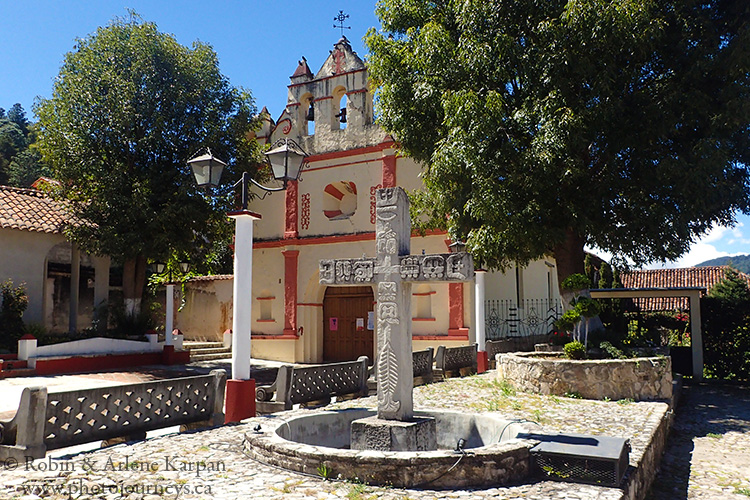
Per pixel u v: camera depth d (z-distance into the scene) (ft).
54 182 60.44
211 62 60.13
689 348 56.29
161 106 56.80
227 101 60.03
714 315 58.65
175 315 76.84
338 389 33.01
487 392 36.50
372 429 19.25
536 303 73.82
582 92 39.96
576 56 38.32
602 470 16.52
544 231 39.58
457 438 22.98
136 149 54.80
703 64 38.37
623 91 40.22
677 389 40.42
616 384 34.50
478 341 49.44
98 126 54.49
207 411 25.14
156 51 56.80
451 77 42.60
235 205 58.75
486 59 40.04
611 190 40.86
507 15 41.24
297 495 15.47
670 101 38.42
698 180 36.83
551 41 38.78
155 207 54.85
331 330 66.90
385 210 20.51
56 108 55.67
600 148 40.86
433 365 46.50
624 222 41.16
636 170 41.39
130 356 56.24
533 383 36.68
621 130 39.81
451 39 43.55
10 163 131.44
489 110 38.65
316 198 66.08
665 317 63.16
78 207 57.67
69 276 62.95
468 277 18.94
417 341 57.98
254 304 69.10
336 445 23.73
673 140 41.70
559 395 35.42
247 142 62.08
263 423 24.91
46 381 44.45
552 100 38.09
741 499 21.21
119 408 21.31
